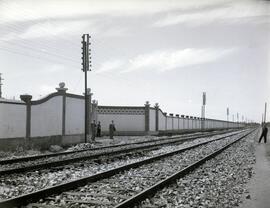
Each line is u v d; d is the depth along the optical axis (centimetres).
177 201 914
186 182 1184
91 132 3619
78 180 1069
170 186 1110
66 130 3128
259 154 2314
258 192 1067
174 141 3431
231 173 1445
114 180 1198
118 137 4562
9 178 1227
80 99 3409
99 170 1469
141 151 2348
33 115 2645
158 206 845
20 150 2414
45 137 2786
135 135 5216
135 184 1142
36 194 872
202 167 1598
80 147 2714
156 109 5712
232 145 3109
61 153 2077
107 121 5244
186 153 2258
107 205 840
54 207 803
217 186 1153
